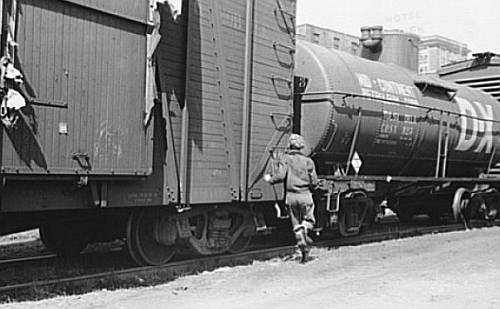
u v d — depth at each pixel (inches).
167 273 354.9
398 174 600.7
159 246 376.2
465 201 665.0
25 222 330.6
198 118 368.8
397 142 554.9
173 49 355.9
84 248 409.4
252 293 315.9
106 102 306.2
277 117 435.8
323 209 485.1
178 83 359.6
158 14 329.7
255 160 413.7
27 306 273.1
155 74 339.0
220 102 385.7
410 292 321.7
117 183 321.7
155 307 281.3
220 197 384.5
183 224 375.9
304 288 330.3
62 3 284.8
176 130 357.1
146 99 327.6
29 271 353.7
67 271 356.5
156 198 342.6
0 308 266.5
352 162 509.0
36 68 274.1
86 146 296.2
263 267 390.0
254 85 413.4
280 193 439.5
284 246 474.6
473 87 799.1
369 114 510.3
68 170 287.6
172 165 352.2
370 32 689.0
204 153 372.8
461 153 663.8
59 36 283.9
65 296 295.1
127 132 316.8
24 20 268.8
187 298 300.7
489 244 522.9
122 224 369.7
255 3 415.8
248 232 427.8
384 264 411.8
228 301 296.5
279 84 438.6
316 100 475.5
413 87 590.6
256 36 416.2
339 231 510.3
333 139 482.6
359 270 388.5
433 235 586.2
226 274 363.3
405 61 685.9
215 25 381.7
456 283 347.9
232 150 393.7
